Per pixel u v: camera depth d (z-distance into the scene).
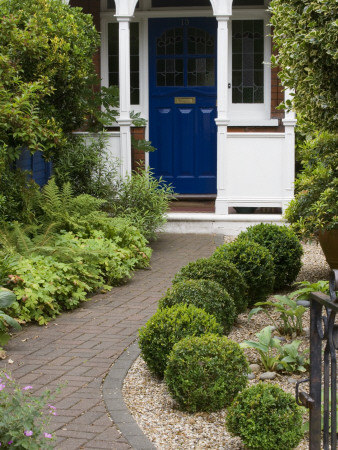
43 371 5.12
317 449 3.12
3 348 5.67
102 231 8.67
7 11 8.47
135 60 11.80
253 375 5.00
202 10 11.52
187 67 11.73
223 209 10.44
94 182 9.91
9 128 8.12
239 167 10.38
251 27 11.44
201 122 11.77
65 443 3.94
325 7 4.91
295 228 7.51
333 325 2.86
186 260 8.89
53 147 9.23
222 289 5.84
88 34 9.95
